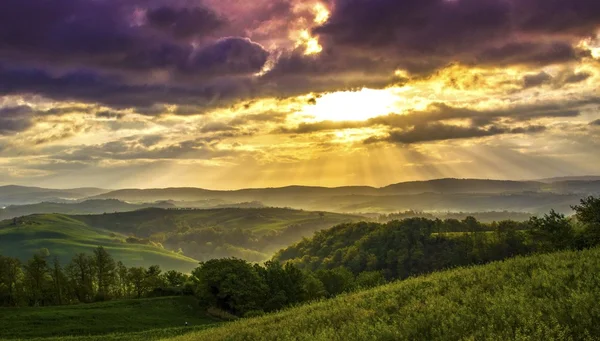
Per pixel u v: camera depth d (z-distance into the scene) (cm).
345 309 2259
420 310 1812
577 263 2038
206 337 2850
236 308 9806
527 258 2516
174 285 13175
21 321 8194
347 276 11844
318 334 1825
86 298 12688
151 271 13825
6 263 11650
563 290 1659
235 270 10394
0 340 6850
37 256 12238
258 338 2208
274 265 10756
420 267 16750
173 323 8912
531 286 1783
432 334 1480
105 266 13388
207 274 10419
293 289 10288
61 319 8456
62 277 12388
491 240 15738
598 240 4703
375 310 2077
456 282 2231
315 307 2803
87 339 6394
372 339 1551
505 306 1553
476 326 1454
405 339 1491
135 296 13450
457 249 16625
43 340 6469
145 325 8569
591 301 1427
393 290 2527
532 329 1291
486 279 2139
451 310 1698
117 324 8425
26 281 11912
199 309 10250
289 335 2011
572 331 1263
